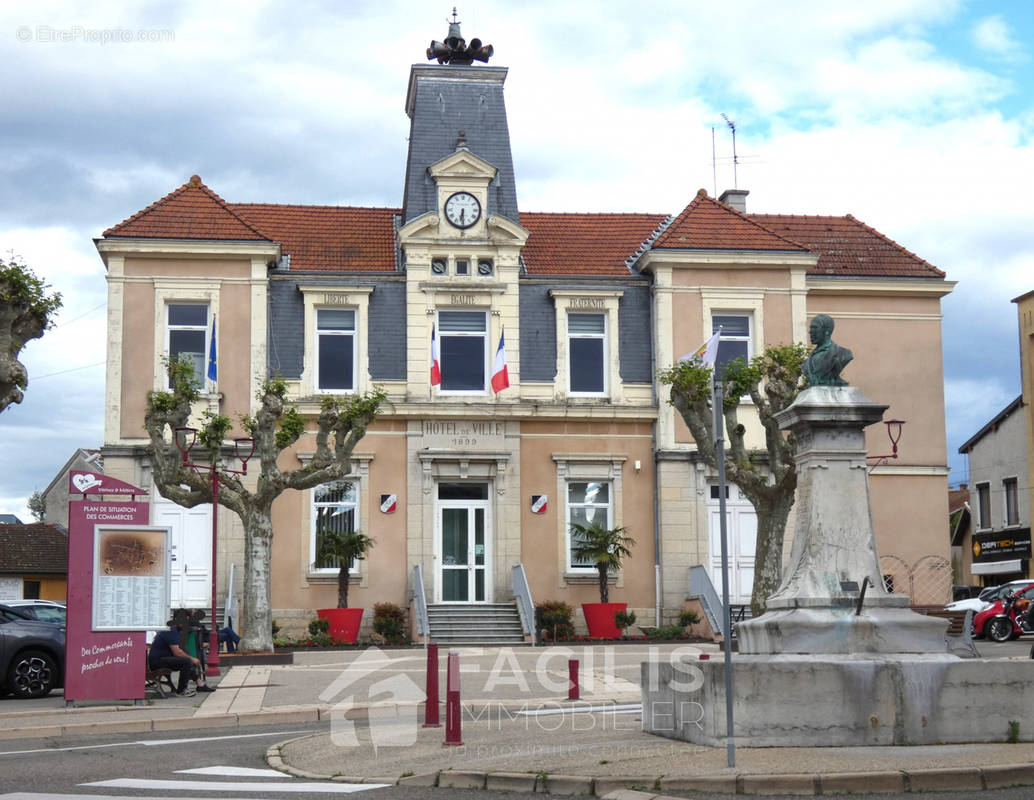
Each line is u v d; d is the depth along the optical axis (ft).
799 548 46.44
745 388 92.22
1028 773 34.91
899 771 34.53
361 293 114.83
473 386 116.26
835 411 46.11
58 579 154.51
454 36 124.98
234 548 109.91
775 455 91.09
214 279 111.96
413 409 113.19
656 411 116.06
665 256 116.26
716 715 41.47
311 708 59.93
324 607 111.14
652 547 115.34
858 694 41.32
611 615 110.42
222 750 48.34
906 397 122.42
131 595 62.69
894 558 119.55
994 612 108.68
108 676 61.93
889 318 123.34
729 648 37.29
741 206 136.26
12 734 53.78
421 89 121.90
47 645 70.03
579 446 116.06
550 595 113.91
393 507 112.88
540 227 125.70
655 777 35.12
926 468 121.60
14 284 66.85
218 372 111.24
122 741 51.98
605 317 118.52
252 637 89.20
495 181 120.26
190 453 109.81
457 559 114.11
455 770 38.73
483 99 122.72
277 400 91.04
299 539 111.55
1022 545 154.61
